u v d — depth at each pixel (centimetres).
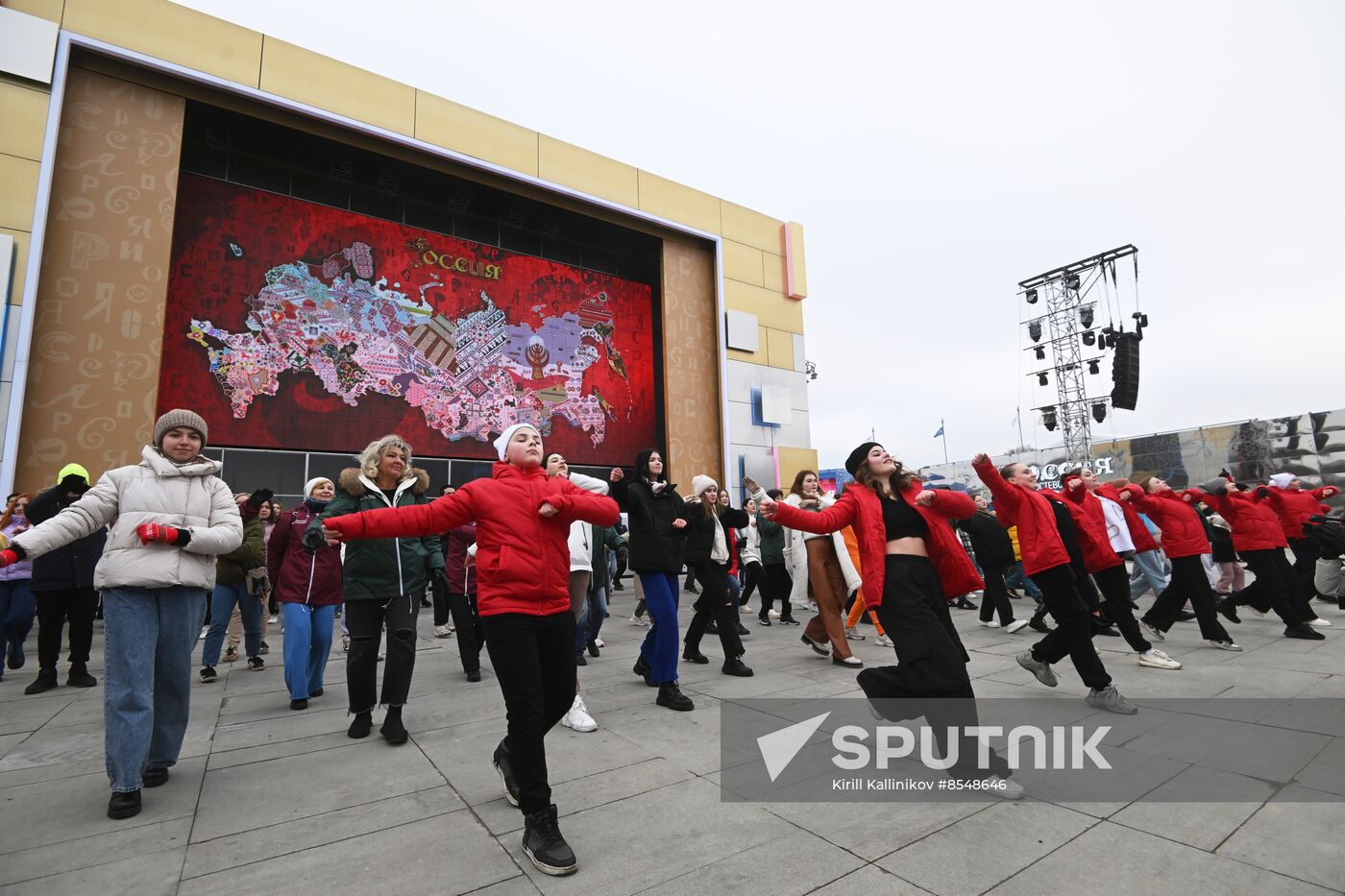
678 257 1702
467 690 514
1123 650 616
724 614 543
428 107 1329
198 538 314
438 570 438
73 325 950
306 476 1170
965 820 266
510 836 261
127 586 302
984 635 735
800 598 828
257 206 1176
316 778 328
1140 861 230
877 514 341
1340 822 255
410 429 1288
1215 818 262
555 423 1486
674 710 437
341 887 224
